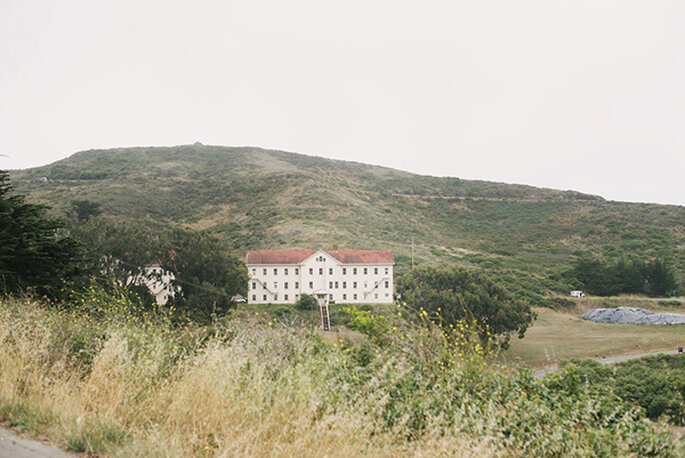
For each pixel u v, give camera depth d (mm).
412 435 6617
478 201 162375
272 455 5219
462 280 55938
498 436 6316
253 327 9414
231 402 6254
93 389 6469
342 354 8461
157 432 5410
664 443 6684
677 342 52188
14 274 14930
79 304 13969
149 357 7746
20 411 5758
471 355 8672
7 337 7781
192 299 50219
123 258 50531
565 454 6375
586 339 53656
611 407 7707
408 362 8523
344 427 5938
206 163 189375
